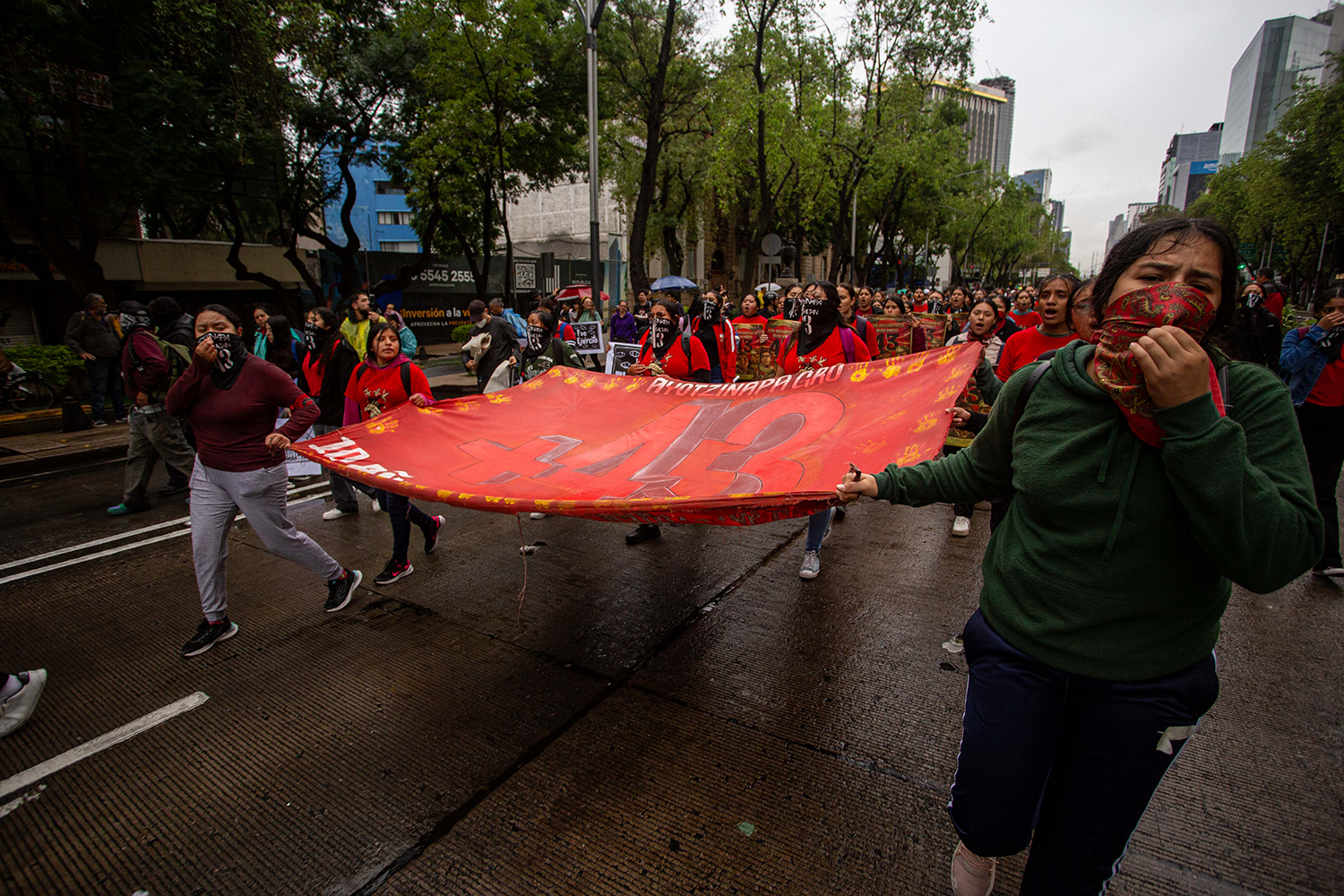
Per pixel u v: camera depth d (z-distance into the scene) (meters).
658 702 3.28
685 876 2.30
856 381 3.51
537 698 3.33
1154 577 1.39
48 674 3.63
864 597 4.36
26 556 5.30
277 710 3.28
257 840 2.50
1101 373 1.37
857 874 2.30
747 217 29.55
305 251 22.61
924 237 47.03
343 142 17.25
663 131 22.45
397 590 4.58
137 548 5.43
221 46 12.56
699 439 3.69
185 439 7.14
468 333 20.45
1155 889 2.22
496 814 2.60
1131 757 1.46
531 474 3.51
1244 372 1.41
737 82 19.97
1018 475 1.54
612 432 4.08
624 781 2.75
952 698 3.28
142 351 6.10
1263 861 2.32
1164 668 1.43
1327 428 4.43
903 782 2.72
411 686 3.45
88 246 12.31
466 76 16.53
